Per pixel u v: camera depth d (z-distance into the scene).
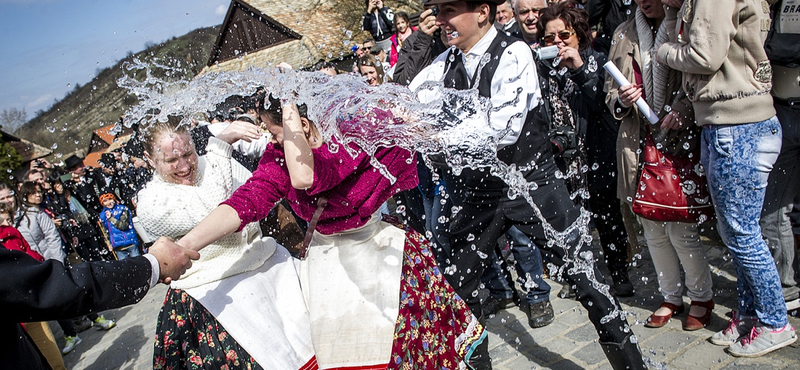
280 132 1.94
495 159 2.38
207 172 2.18
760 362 2.54
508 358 3.09
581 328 3.22
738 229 2.49
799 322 2.78
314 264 2.14
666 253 2.96
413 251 2.16
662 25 2.63
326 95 1.91
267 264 2.21
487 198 2.49
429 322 2.10
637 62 2.77
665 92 2.67
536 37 3.27
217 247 2.09
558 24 3.03
